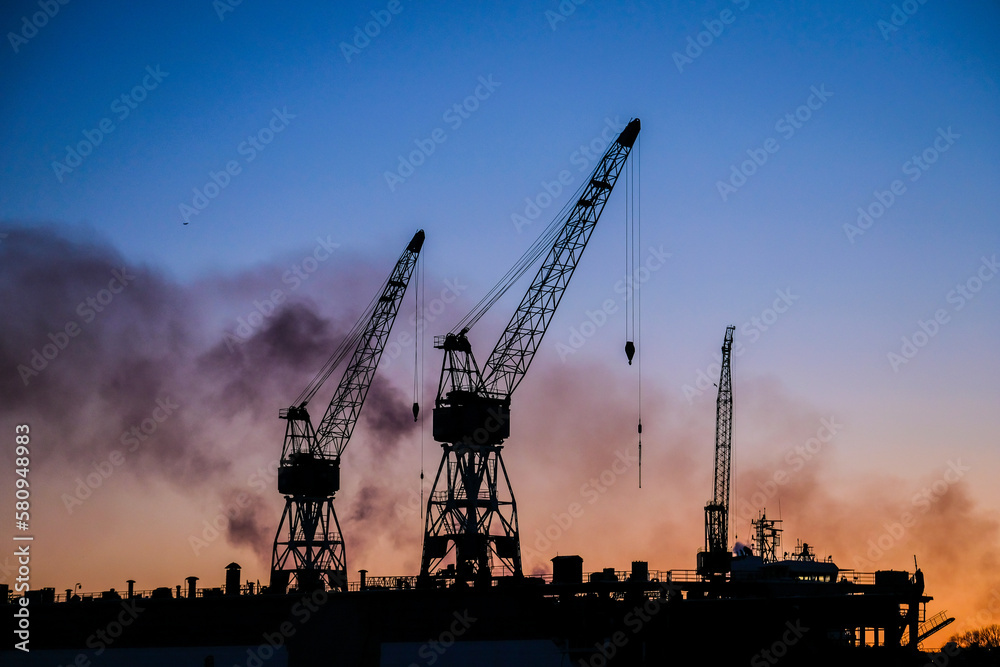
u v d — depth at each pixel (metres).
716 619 142.50
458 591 144.00
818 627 145.38
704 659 140.75
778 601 144.88
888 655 145.75
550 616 145.00
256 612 144.00
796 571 165.38
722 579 159.38
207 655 142.62
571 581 153.38
